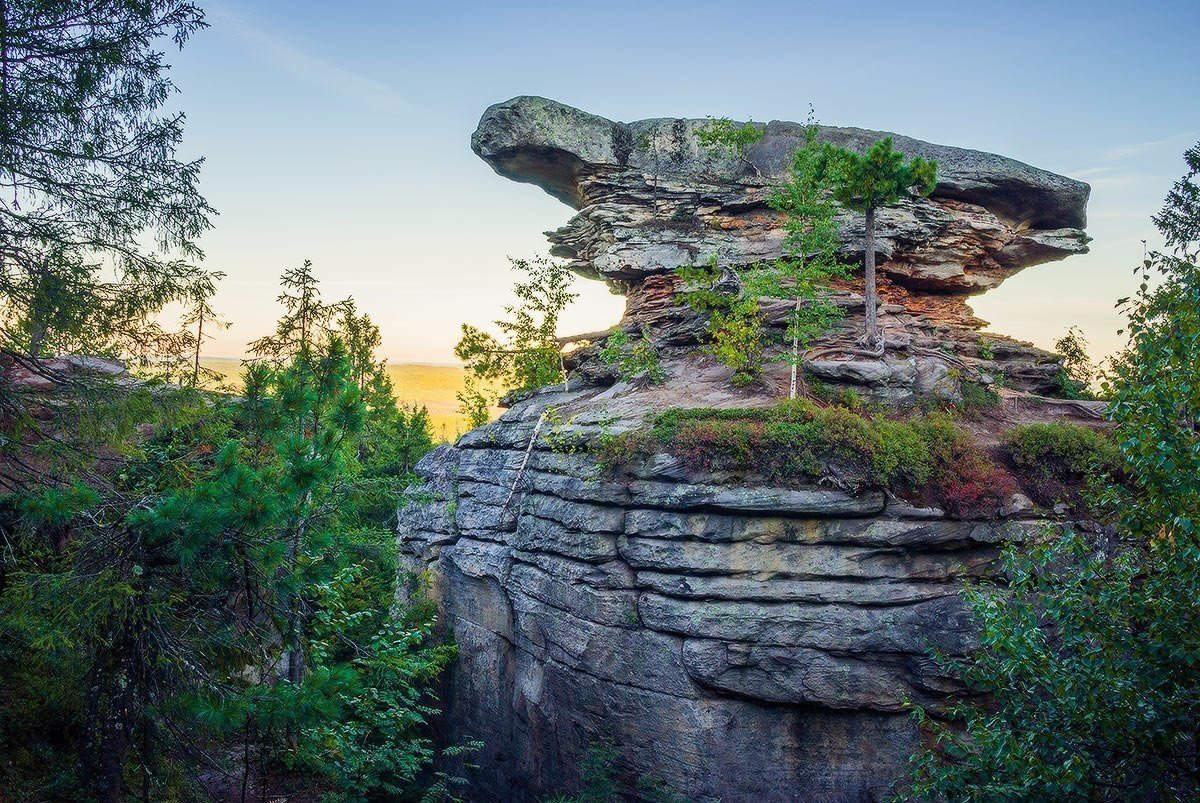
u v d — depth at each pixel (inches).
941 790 439.5
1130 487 753.0
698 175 1403.8
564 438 913.5
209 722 406.3
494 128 1390.3
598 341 1283.2
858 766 711.7
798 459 753.0
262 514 397.7
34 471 527.5
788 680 715.4
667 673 741.3
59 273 528.1
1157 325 386.0
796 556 740.7
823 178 1096.2
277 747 536.4
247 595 477.1
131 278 552.7
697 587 740.0
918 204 1344.7
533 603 880.9
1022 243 1407.5
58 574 439.2
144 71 562.9
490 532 1021.2
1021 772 385.1
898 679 716.0
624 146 1422.2
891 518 745.0
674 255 1330.0
